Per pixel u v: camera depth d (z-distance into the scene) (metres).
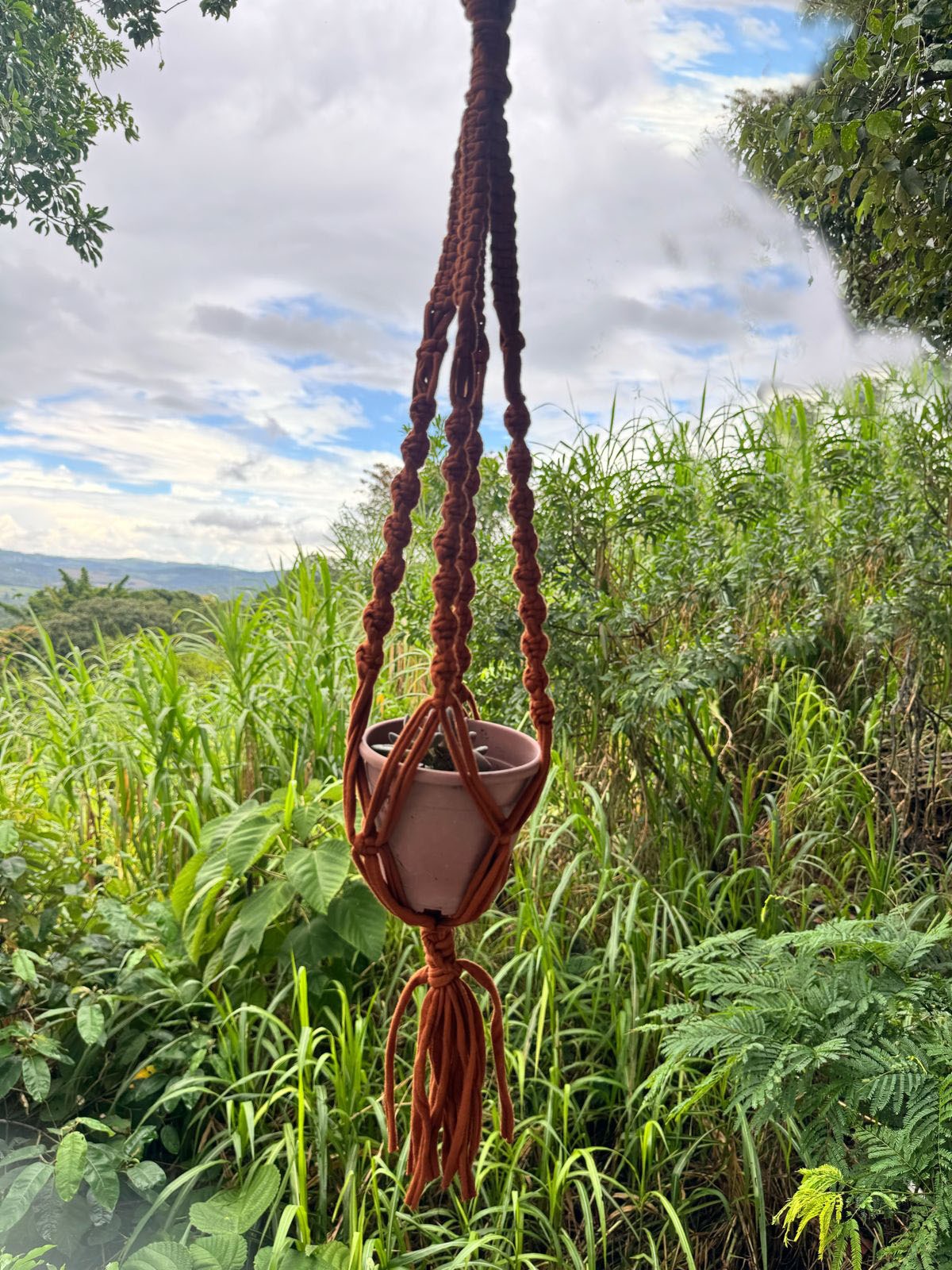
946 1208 1.45
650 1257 2.17
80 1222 2.07
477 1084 0.99
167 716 3.06
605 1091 2.49
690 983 2.49
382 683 3.74
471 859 0.92
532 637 0.98
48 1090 2.19
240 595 3.68
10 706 3.78
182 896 2.64
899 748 3.42
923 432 3.67
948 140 2.24
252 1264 2.08
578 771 3.24
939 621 3.05
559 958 2.60
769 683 3.56
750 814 3.02
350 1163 2.13
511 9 0.96
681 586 3.19
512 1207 2.06
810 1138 1.69
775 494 3.70
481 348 1.02
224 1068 2.30
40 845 2.78
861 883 3.02
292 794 2.62
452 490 0.93
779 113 2.68
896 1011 1.82
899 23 2.14
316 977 2.47
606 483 3.28
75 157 5.24
